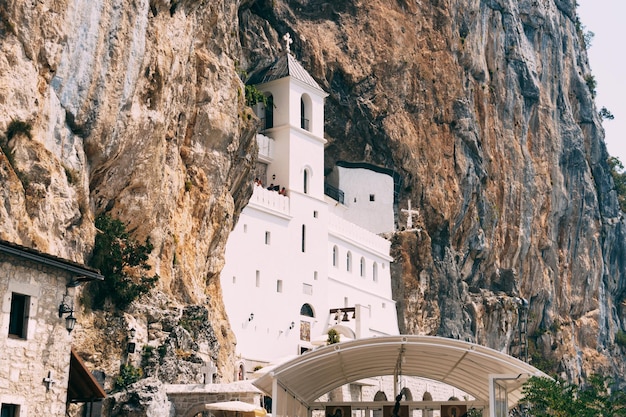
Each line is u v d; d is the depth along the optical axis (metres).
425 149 87.25
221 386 39.69
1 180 36.62
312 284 70.00
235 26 60.34
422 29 87.56
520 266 102.50
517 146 102.31
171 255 49.78
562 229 114.75
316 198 72.25
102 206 45.97
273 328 64.62
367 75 82.69
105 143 43.94
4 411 23.19
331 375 37.25
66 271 25.61
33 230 38.44
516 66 103.44
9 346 23.44
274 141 72.06
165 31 47.69
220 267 56.66
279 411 31.75
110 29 43.22
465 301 91.94
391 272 84.38
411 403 37.66
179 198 52.09
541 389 32.34
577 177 117.00
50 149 40.38
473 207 93.75
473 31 93.75
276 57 76.25
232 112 56.31
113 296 44.56
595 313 120.06
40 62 39.97
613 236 129.00
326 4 81.44
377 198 85.25
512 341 100.12
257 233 64.56
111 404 39.06
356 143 83.94
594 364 117.81
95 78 42.59
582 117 125.25
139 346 44.16
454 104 90.25
